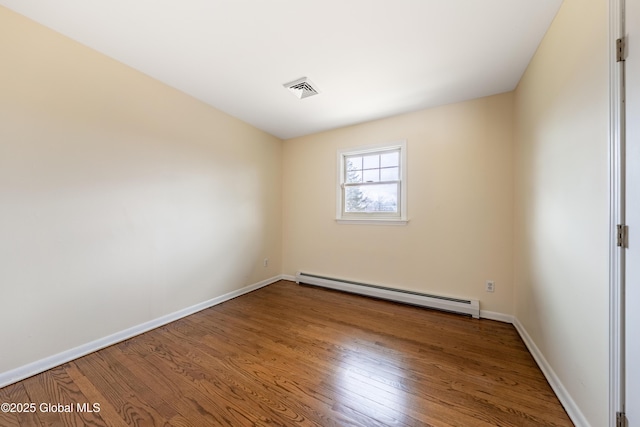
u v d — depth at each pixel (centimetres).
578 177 124
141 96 212
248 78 221
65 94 170
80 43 177
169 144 234
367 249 317
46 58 162
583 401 117
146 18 154
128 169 205
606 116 102
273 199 370
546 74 160
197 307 262
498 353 184
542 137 166
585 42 117
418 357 179
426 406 133
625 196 93
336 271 341
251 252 332
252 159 331
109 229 193
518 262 223
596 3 108
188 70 210
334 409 131
